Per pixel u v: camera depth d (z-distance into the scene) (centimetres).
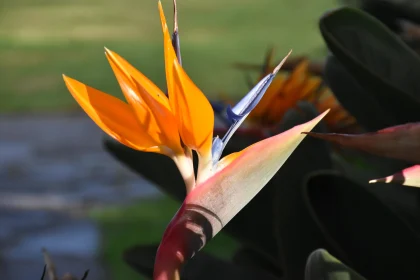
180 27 2570
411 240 212
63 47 2247
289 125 223
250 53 2042
